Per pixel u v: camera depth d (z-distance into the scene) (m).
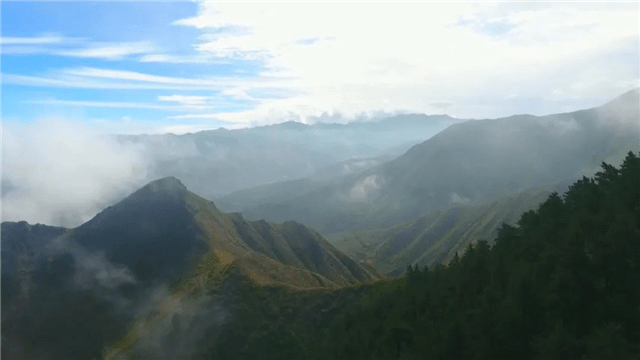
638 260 49.91
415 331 73.88
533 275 58.19
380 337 83.38
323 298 175.75
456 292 76.38
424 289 89.00
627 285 49.41
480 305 61.81
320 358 104.75
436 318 72.31
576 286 51.12
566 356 45.81
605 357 41.62
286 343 161.25
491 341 53.88
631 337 45.00
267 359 158.12
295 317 171.62
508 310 54.19
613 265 50.78
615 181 72.12
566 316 50.66
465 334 59.09
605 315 48.06
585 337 45.59
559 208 79.44
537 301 54.41
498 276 70.75
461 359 58.16
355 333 96.00
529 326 52.97
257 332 170.00
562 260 55.19
